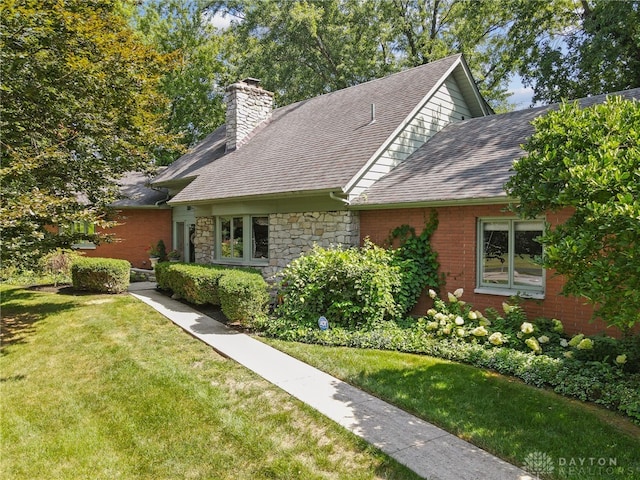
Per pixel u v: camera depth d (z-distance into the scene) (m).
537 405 4.91
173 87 25.39
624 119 4.49
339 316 8.34
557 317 7.33
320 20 24.48
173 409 5.10
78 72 9.04
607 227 3.78
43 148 8.76
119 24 10.74
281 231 11.16
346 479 3.67
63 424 4.89
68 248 10.30
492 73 24.48
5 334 8.56
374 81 14.66
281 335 7.91
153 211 19.05
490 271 8.33
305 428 4.57
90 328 8.80
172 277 11.71
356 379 5.81
